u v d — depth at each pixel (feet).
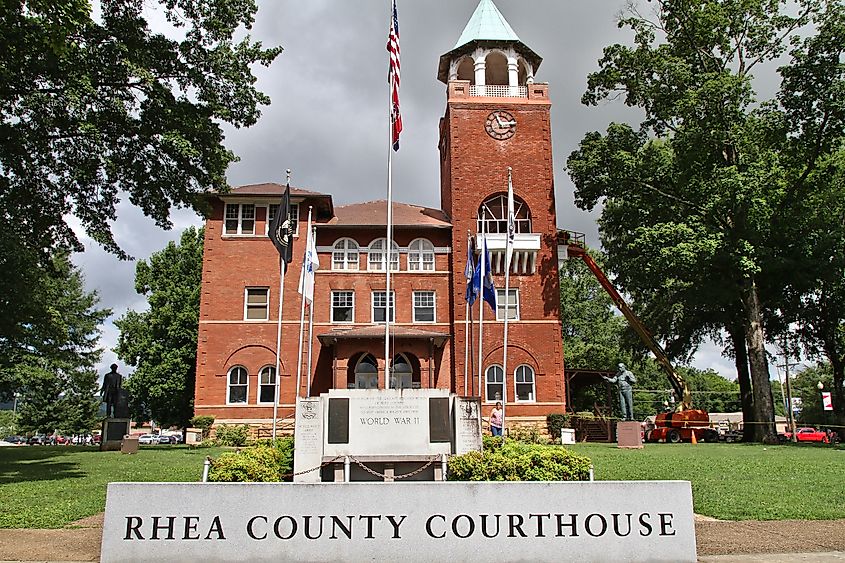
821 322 155.12
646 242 119.44
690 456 81.82
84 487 54.39
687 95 119.34
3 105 72.49
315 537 28.63
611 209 143.74
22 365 175.01
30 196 81.76
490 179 137.90
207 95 82.33
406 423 54.44
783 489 53.06
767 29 122.93
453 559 28.68
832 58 112.06
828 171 121.90
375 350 121.80
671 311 155.33
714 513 43.73
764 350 124.26
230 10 81.87
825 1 116.47
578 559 28.81
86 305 193.98
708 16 121.08
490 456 40.29
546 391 129.90
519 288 134.21
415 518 28.89
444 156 153.89
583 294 242.58
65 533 37.14
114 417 111.04
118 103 72.59
